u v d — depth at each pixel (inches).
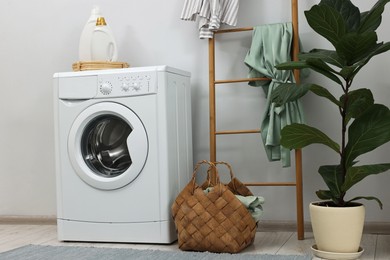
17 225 126.9
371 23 88.4
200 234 90.3
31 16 128.1
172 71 101.8
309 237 103.8
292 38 105.0
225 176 114.6
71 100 104.0
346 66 84.0
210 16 108.2
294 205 110.5
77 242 104.0
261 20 112.2
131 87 99.3
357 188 106.1
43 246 97.8
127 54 121.3
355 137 87.0
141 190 99.2
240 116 113.9
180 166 104.2
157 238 98.5
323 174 90.5
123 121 103.2
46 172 127.7
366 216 106.0
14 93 129.7
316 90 88.6
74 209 103.6
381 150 105.0
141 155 98.4
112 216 101.0
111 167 105.3
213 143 110.7
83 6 124.6
